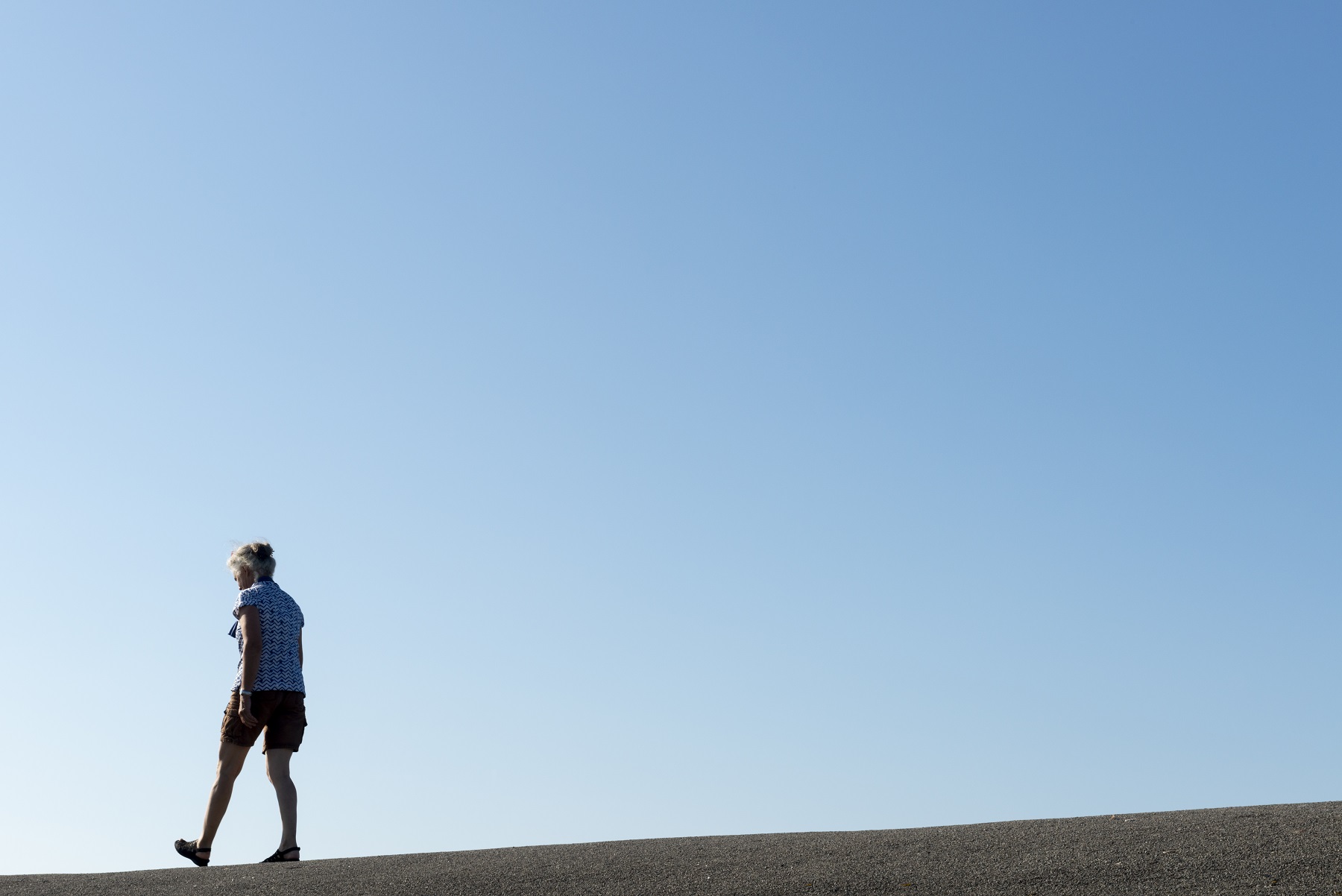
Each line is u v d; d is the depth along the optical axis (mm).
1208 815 8172
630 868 7484
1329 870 6652
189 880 7836
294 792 9703
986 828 8203
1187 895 6457
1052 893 6613
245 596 9875
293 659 9906
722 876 7223
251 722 9617
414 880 7406
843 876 7086
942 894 6699
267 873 7949
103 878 8062
